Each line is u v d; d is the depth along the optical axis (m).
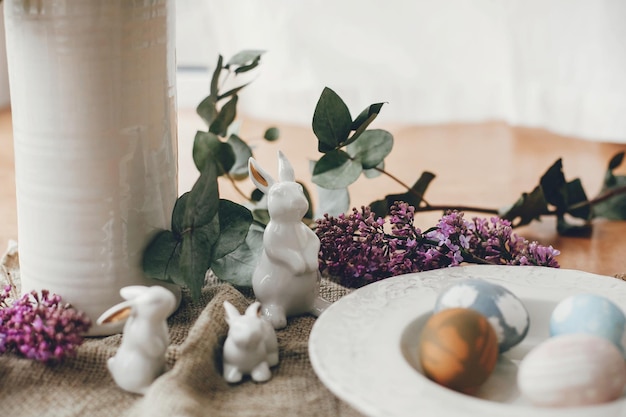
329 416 0.56
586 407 0.47
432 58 1.74
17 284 0.79
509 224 0.78
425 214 1.11
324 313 0.59
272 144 1.55
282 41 1.72
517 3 1.61
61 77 0.62
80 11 0.61
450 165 1.40
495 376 0.57
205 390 0.58
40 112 0.63
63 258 0.66
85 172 0.64
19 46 0.63
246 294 0.77
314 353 0.53
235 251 0.76
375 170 0.91
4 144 1.47
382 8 1.71
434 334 0.53
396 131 1.69
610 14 1.53
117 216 0.65
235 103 0.88
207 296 0.74
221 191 1.27
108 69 0.62
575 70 1.60
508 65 1.66
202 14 1.83
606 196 1.06
